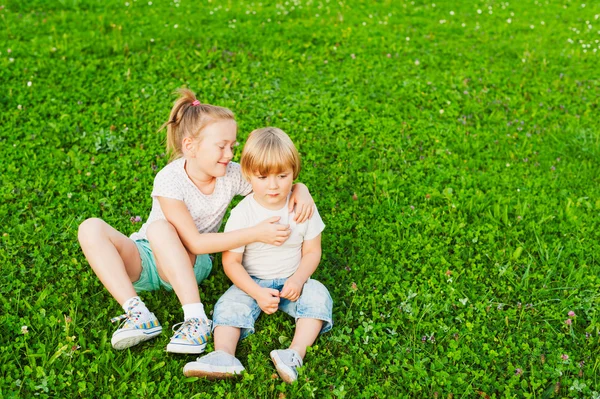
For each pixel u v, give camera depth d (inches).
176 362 133.7
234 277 142.1
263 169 133.3
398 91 274.7
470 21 386.9
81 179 201.8
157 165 212.4
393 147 233.3
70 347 134.0
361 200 200.5
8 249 166.4
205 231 150.5
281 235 137.3
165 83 269.6
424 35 349.4
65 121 234.5
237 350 140.9
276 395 128.2
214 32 327.9
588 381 133.0
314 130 241.0
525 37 358.0
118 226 180.5
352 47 320.8
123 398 124.8
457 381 132.6
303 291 144.1
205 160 136.7
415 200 202.7
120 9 361.1
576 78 301.0
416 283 163.6
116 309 148.6
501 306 155.2
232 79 276.1
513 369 135.9
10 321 140.4
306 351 137.8
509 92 283.1
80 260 165.0
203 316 134.6
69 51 287.7
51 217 182.4
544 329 150.0
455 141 240.8
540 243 180.7
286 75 284.4
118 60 284.4
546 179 218.2
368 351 141.6
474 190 207.9
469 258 173.2
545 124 257.8
